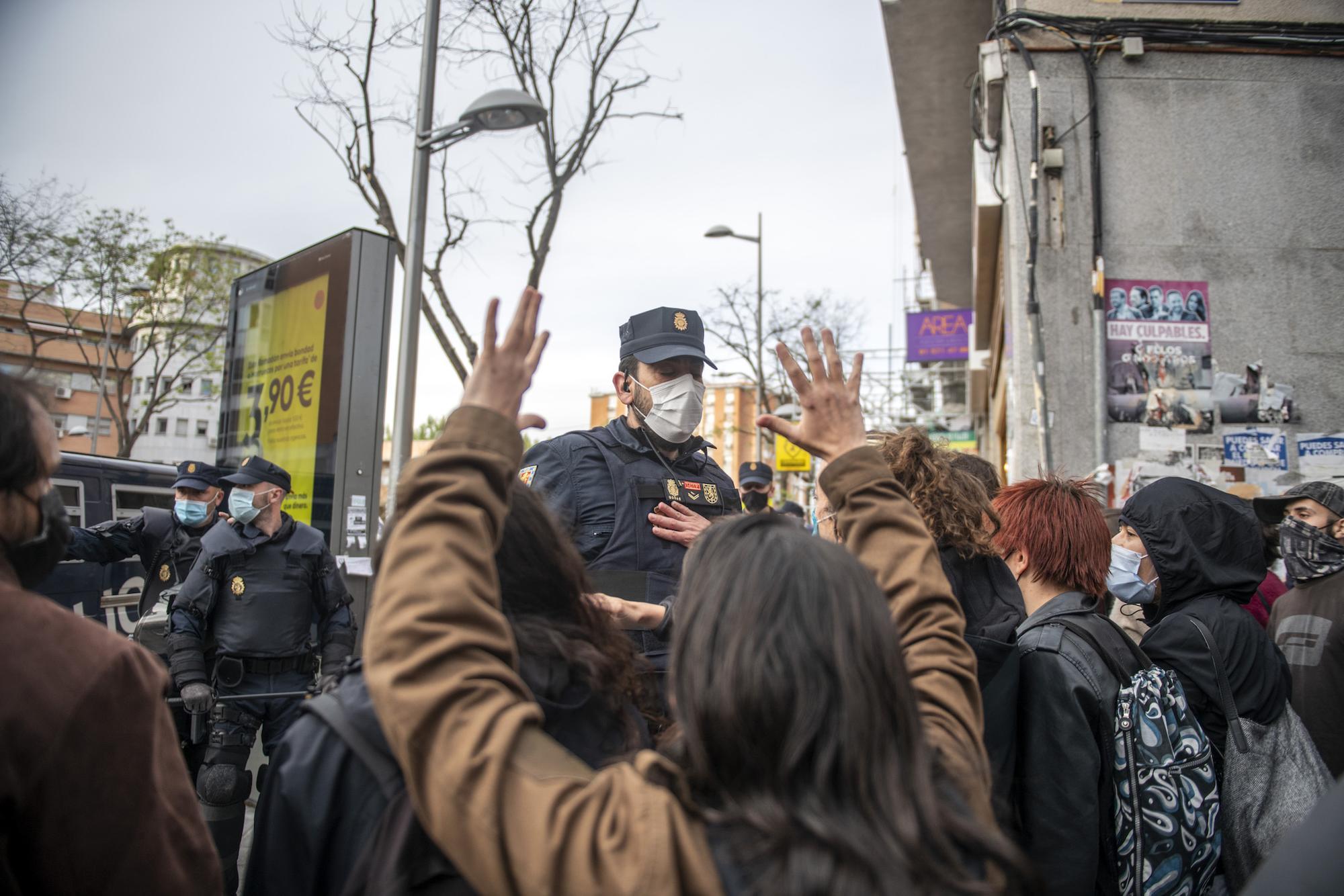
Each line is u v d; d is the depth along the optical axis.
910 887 0.88
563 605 1.50
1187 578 2.52
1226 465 6.98
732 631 1.03
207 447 53.88
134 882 1.22
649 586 2.71
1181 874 2.04
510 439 1.24
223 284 25.67
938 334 18.61
